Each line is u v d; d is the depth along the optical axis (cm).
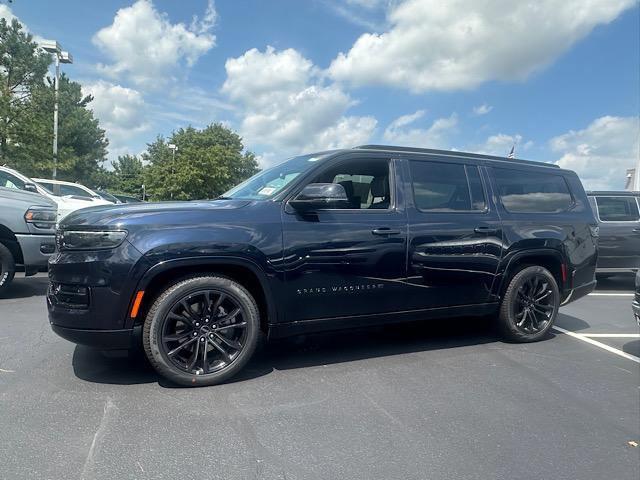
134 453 280
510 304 511
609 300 838
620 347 527
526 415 350
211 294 379
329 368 434
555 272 548
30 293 731
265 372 420
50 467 263
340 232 416
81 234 360
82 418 320
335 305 420
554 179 564
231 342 387
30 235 672
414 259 449
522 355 489
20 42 2961
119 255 350
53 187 1383
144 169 5356
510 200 519
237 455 283
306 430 315
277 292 394
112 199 1630
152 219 364
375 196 450
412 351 491
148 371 408
